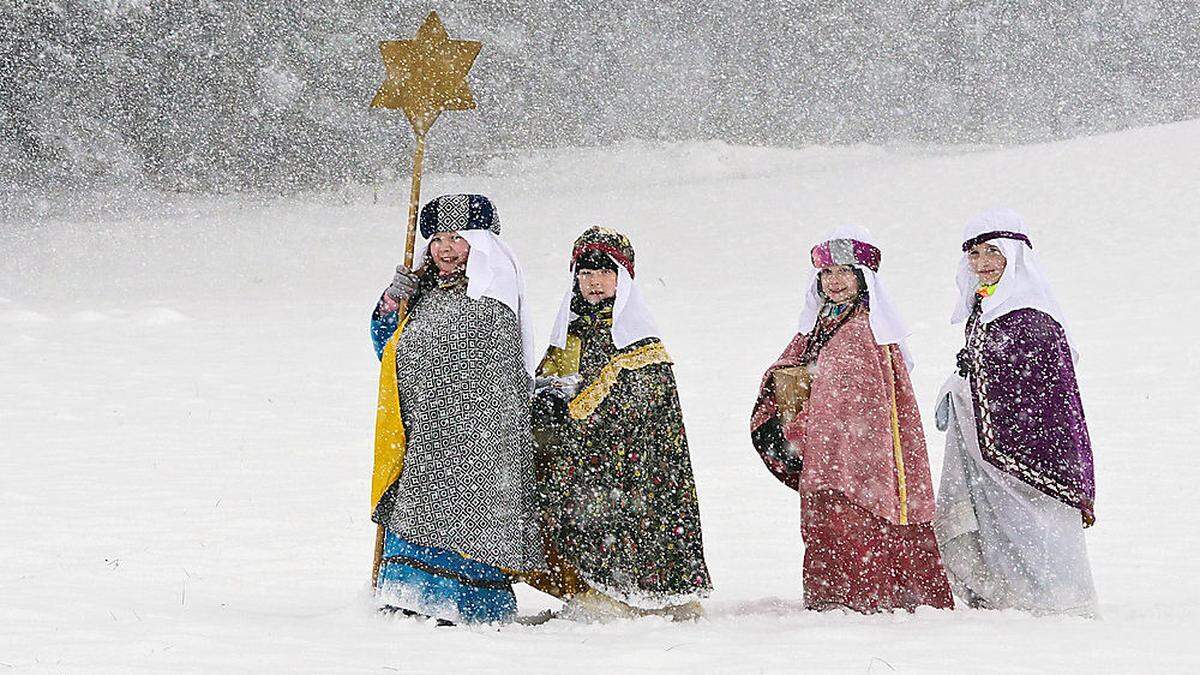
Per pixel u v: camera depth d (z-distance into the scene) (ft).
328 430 103.19
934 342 133.59
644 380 54.70
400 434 53.01
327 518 74.43
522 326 54.49
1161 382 113.60
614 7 364.17
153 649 42.32
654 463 54.54
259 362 136.67
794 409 58.13
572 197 283.59
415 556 51.29
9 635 44.14
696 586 54.19
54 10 292.40
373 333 55.88
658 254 215.51
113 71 303.27
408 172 333.62
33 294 197.77
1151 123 383.45
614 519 53.83
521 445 53.31
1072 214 211.61
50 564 62.08
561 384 54.95
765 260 205.16
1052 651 44.29
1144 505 77.05
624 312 55.47
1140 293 156.46
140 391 119.75
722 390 116.47
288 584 59.72
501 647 44.93
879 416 55.36
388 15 333.83
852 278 57.00
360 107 329.72
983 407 55.62
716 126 375.04
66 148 297.74
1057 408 55.16
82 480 84.38
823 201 250.16
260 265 224.33
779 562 66.23
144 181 305.53
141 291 200.23
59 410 110.32
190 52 310.65
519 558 52.24
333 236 253.03
